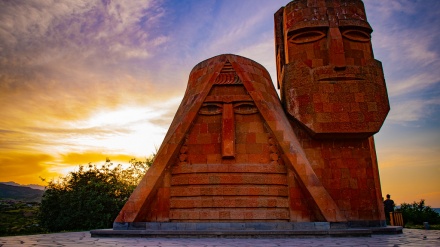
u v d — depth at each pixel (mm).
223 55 14516
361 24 14766
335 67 14172
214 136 13195
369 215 13031
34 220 18734
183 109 14164
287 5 16031
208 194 12086
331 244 7965
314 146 14078
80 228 17141
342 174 13633
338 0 15273
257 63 15109
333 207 11539
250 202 11938
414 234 11211
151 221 11992
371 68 14344
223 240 9438
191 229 11414
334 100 13914
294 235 10141
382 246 7305
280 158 12695
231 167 12430
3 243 8406
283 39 17797
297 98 14266
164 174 12547
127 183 21922
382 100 14023
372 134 13664
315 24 14805
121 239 9844
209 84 13805
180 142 12906
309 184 11906
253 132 13172
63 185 18469
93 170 19781
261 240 9359
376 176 14211
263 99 13539
